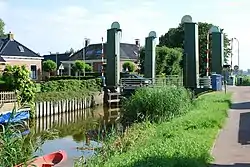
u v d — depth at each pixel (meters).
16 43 51.19
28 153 9.38
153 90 19.69
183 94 20.58
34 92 28.50
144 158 8.95
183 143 10.66
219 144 11.37
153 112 18.91
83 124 26.95
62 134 22.08
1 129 9.30
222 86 35.59
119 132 16.36
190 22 30.36
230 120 16.12
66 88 36.31
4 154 8.48
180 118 15.93
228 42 59.81
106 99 38.91
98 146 13.62
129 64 62.09
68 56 76.88
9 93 26.47
